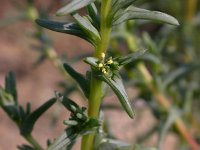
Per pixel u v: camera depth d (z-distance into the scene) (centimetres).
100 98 14
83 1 12
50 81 59
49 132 52
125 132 39
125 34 24
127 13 13
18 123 17
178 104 28
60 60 28
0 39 63
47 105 16
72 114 14
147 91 26
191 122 28
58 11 11
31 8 29
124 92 12
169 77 25
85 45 62
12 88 17
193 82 30
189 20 34
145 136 30
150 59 24
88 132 13
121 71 27
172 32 33
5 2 65
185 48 33
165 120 25
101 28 13
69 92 26
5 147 52
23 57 61
